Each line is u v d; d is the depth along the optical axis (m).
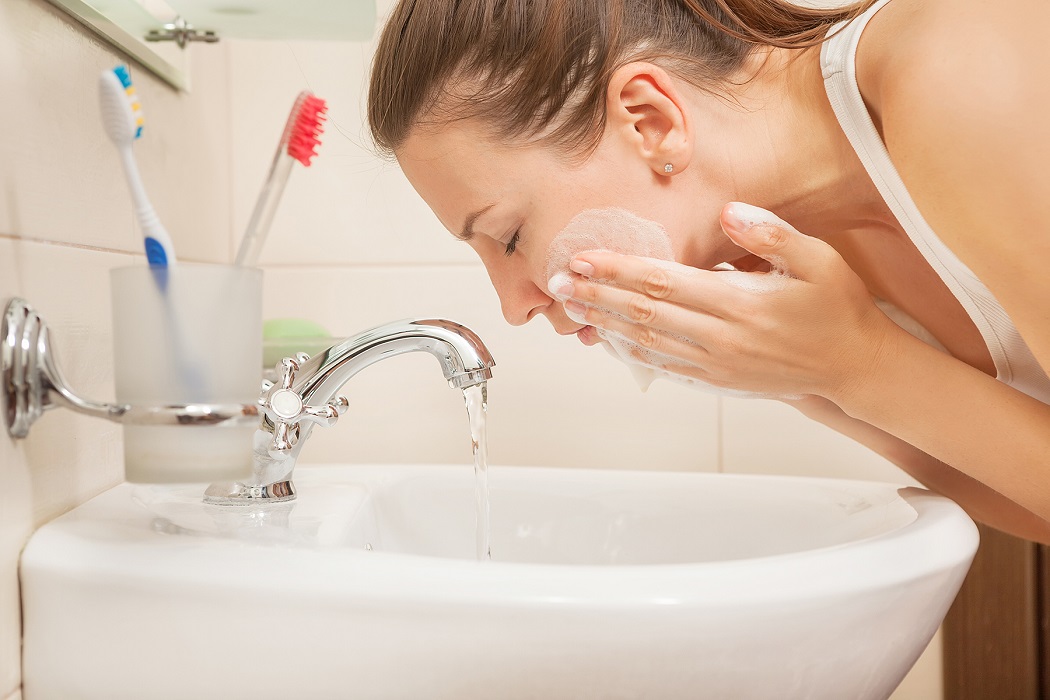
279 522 0.56
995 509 0.74
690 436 0.99
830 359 0.60
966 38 0.51
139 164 0.74
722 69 0.63
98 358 0.63
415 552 0.77
